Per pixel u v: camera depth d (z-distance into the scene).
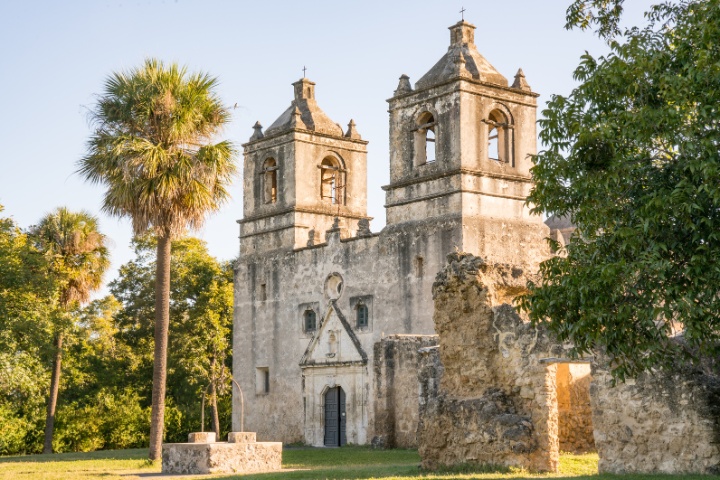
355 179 54.09
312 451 38.09
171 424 60.31
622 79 17.45
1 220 41.47
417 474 23.16
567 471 22.91
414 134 45.81
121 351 62.19
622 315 17.09
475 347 24.09
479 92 44.62
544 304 18.20
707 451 19.70
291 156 52.09
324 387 47.56
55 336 46.94
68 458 36.06
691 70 16.72
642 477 19.36
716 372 20.53
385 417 38.06
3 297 38.03
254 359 52.59
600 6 20.28
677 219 16.97
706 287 16.41
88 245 49.28
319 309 49.22
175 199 32.78
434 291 25.23
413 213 45.16
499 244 43.84
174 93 33.31
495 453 22.88
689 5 17.94
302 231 51.69
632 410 20.89
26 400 46.06
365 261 46.97
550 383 22.80
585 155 17.69
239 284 54.03
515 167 45.50
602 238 17.86
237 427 53.03
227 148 33.72
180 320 61.28
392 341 38.53
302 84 54.66
